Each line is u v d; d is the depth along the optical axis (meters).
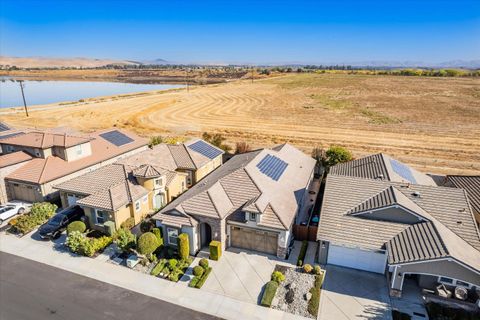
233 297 20.41
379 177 28.53
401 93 121.56
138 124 74.38
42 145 33.69
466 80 174.00
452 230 21.78
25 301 19.77
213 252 23.69
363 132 66.38
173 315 18.91
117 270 22.80
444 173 44.75
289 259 24.25
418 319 18.78
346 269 23.27
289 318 18.83
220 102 103.81
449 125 71.31
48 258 24.03
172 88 157.50
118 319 18.53
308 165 36.28
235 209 25.12
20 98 126.06
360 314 19.16
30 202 32.56
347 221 23.61
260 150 33.56
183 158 36.81
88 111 87.81
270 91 129.75
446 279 20.34
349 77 199.75
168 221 24.06
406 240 21.27
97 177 30.59
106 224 26.30
